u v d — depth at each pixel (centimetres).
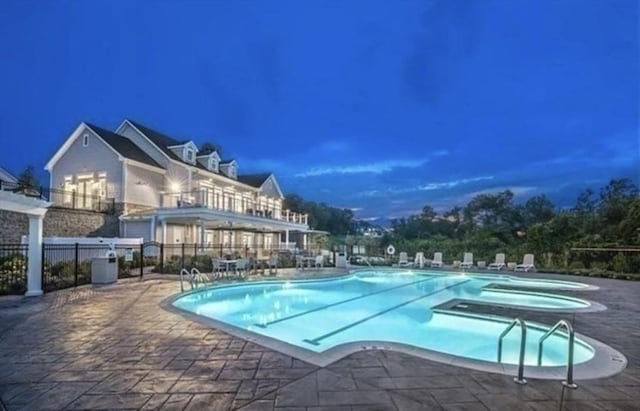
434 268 2181
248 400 362
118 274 1460
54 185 2469
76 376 425
